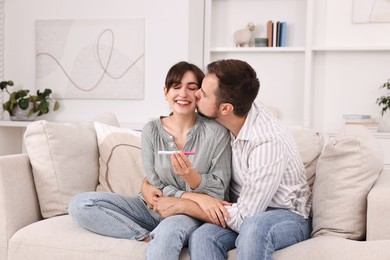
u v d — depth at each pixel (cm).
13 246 214
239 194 219
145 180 224
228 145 215
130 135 257
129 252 200
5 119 467
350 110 462
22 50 463
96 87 453
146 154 220
